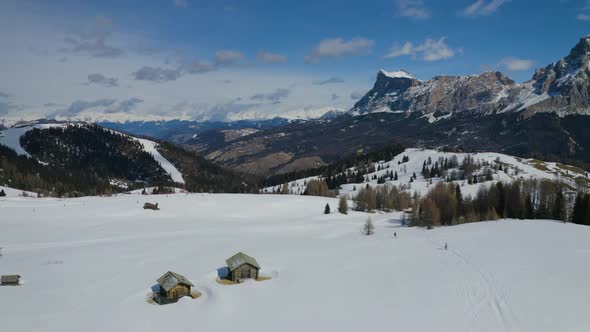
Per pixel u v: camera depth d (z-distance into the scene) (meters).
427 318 47.16
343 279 63.38
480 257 70.75
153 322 49.66
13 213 127.62
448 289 55.69
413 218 126.75
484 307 48.88
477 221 125.31
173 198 171.00
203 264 74.69
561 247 73.00
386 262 72.56
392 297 54.53
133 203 154.12
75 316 51.22
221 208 156.62
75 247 88.62
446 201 139.75
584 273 56.84
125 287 62.34
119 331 47.16
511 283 55.41
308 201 178.38
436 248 82.12
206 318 50.59
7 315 51.09
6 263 74.50
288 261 75.62
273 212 155.88
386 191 183.75
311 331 45.75
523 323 43.97
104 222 122.62
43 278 66.31
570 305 46.97
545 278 56.03
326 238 104.31
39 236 100.00
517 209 131.88
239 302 55.53
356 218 146.25
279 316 50.25
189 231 111.94
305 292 58.34
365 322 47.31
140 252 84.25
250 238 102.69
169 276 59.12
